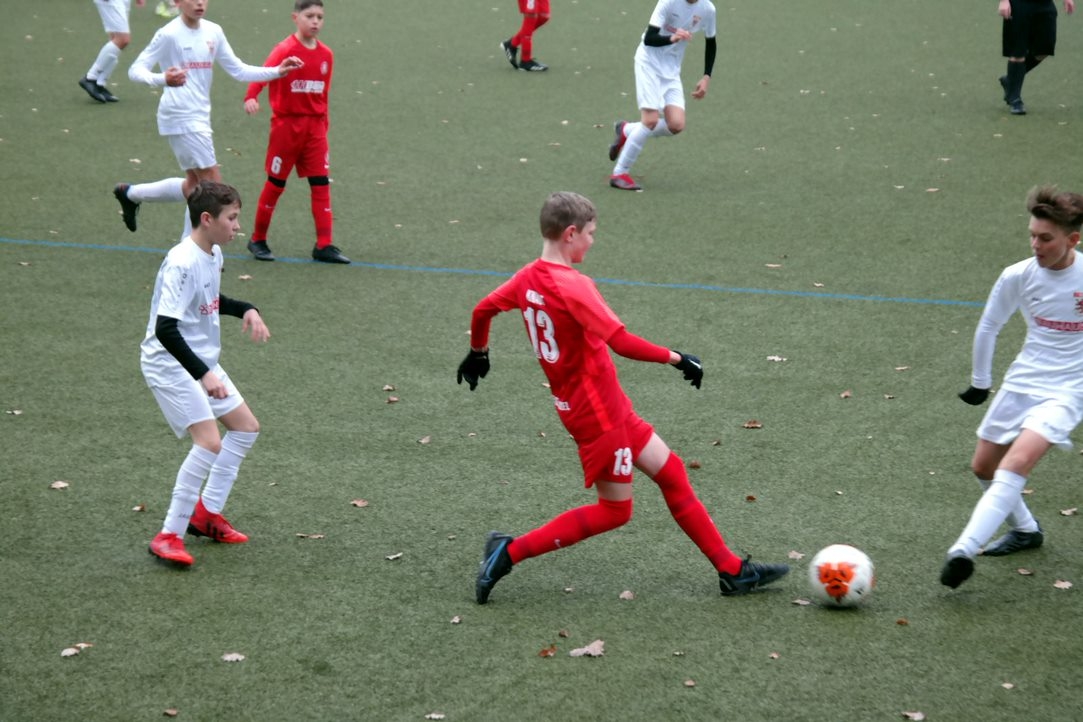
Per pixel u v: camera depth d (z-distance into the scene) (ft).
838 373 90.43
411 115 168.45
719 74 192.34
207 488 65.82
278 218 128.77
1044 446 59.31
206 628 57.31
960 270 112.06
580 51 208.03
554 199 56.75
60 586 61.05
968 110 168.86
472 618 58.54
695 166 147.43
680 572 63.57
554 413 84.12
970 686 52.70
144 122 161.89
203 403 63.77
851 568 58.65
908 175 141.69
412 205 131.95
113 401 84.89
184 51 108.37
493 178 141.59
